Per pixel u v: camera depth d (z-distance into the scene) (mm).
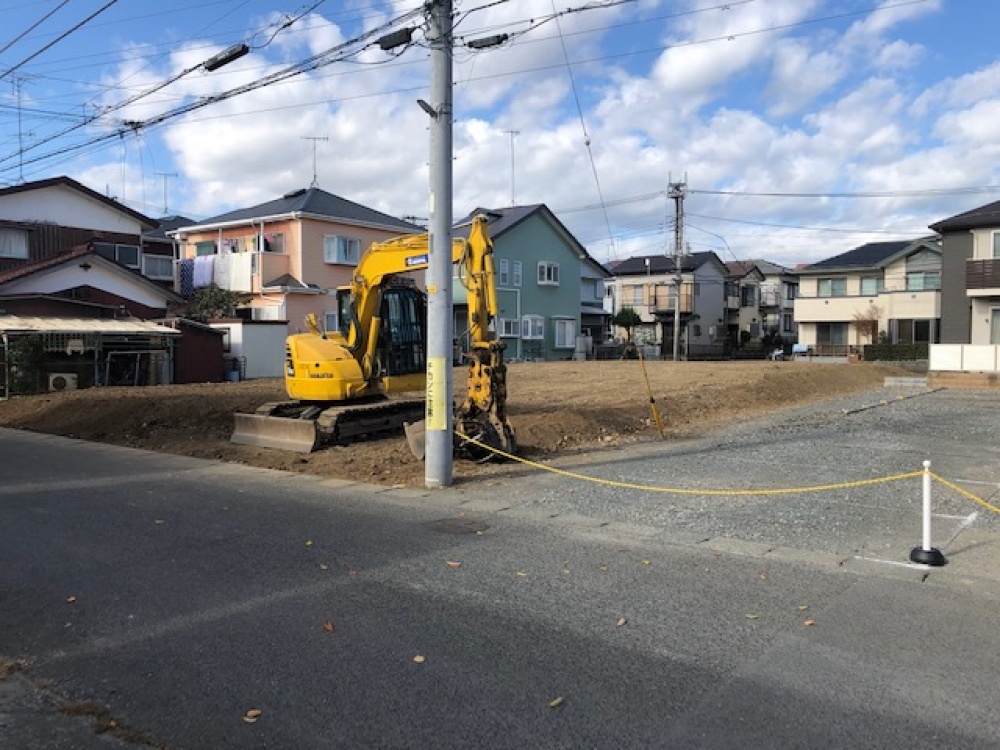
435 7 9430
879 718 3613
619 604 5199
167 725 3602
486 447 10805
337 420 12547
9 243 28859
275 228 35812
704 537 7000
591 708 3725
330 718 3645
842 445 12516
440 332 9430
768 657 4312
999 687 3920
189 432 14750
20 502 8641
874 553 6445
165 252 36562
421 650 4426
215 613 5055
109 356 24859
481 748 3371
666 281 60438
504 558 6324
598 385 22578
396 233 38531
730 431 14500
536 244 45938
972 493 8789
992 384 24734
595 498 8711
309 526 7453
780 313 67688
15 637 4691
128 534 7145
